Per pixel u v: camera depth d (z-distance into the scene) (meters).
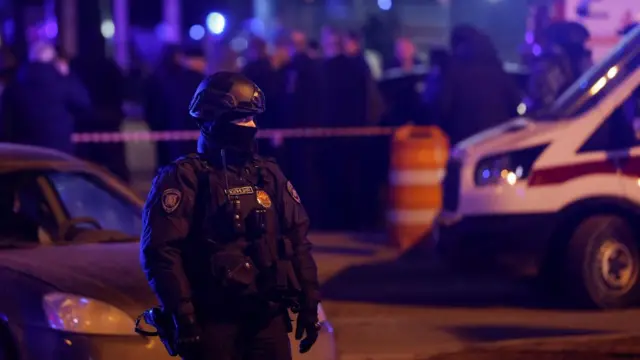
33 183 19.89
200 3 72.12
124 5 72.88
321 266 32.03
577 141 24.84
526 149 24.94
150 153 59.09
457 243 25.39
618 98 25.02
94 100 40.94
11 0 57.38
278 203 12.63
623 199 24.59
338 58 38.34
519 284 28.77
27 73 32.53
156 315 12.40
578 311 25.02
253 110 12.40
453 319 24.70
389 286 28.91
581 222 24.69
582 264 24.52
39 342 15.66
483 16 48.53
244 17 72.25
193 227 12.25
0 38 57.56
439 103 34.06
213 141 12.45
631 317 24.28
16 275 16.47
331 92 38.25
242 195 12.30
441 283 29.20
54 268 16.77
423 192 33.72
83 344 15.35
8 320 16.03
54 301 15.78
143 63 70.19
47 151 21.17
